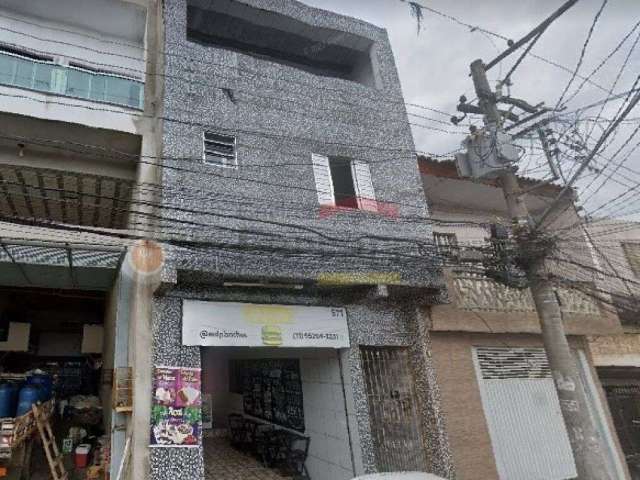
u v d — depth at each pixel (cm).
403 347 929
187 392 698
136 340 693
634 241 1358
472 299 969
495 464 880
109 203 973
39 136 798
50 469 943
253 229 768
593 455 625
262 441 1038
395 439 851
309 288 827
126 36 991
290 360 1062
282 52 1169
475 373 948
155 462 648
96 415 1269
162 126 773
